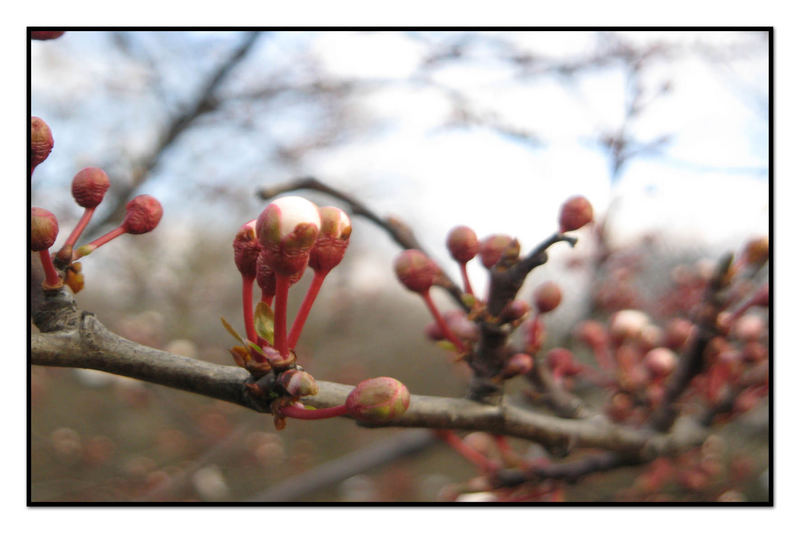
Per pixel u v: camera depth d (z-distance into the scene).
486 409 0.16
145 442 0.54
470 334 0.18
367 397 0.13
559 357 0.22
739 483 0.34
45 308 0.14
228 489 0.53
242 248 0.14
